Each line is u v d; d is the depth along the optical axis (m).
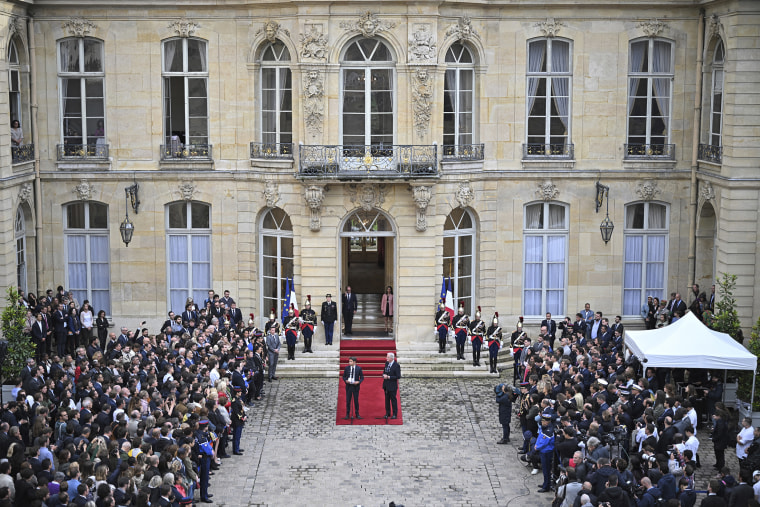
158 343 28.20
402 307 33.62
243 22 33.47
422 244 33.38
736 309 31.34
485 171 34.09
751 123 30.62
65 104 34.12
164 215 34.44
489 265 34.72
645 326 35.06
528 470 24.72
